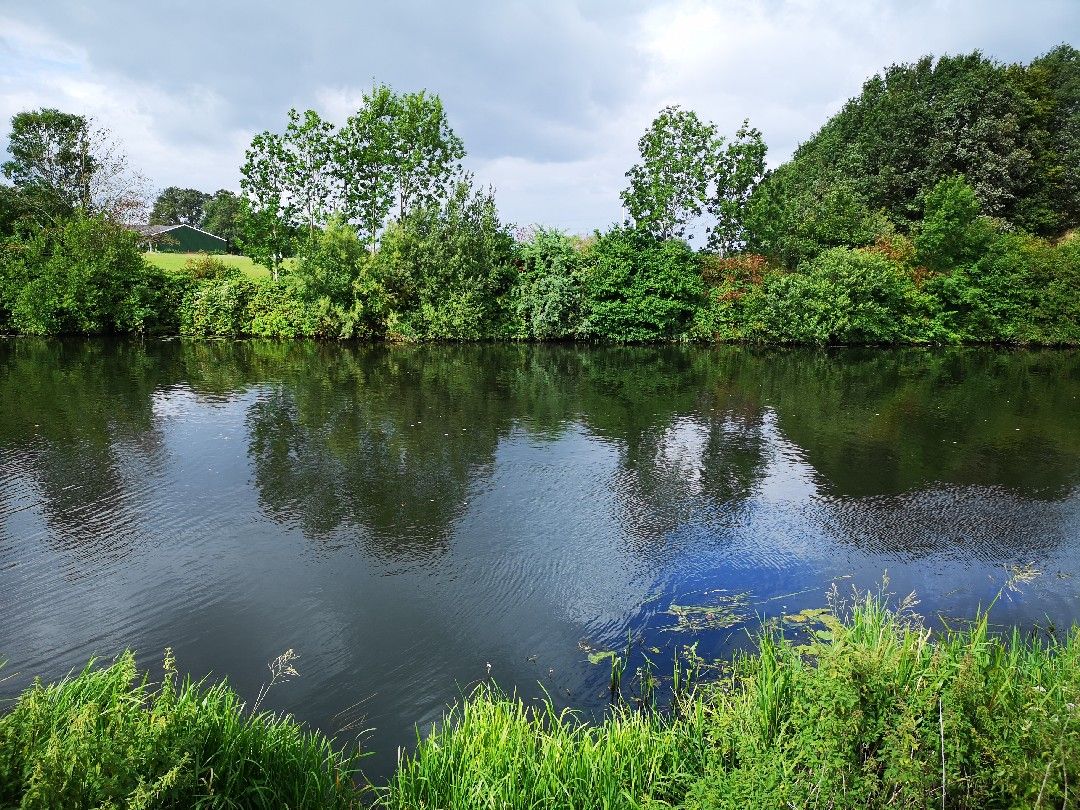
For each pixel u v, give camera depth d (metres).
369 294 26.27
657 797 3.66
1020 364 23.52
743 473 10.62
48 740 2.98
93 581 6.77
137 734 3.11
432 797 3.65
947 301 28.81
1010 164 38.91
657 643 5.91
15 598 6.41
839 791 3.15
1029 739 3.19
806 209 31.75
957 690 3.35
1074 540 8.25
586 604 6.56
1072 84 46.09
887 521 8.78
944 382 19.22
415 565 7.31
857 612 5.48
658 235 31.06
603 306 26.67
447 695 5.13
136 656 5.54
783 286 27.00
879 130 42.34
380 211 31.14
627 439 12.43
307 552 7.55
